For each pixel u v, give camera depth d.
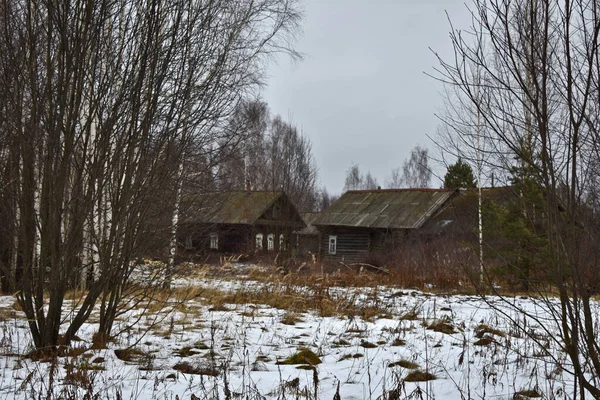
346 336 7.79
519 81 3.65
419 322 9.30
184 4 6.25
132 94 5.96
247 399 4.41
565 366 5.74
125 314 9.00
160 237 6.95
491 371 5.55
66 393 4.37
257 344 7.23
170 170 6.36
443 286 15.46
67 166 5.83
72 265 6.04
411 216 30.52
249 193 28.39
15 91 5.63
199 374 5.48
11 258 6.21
